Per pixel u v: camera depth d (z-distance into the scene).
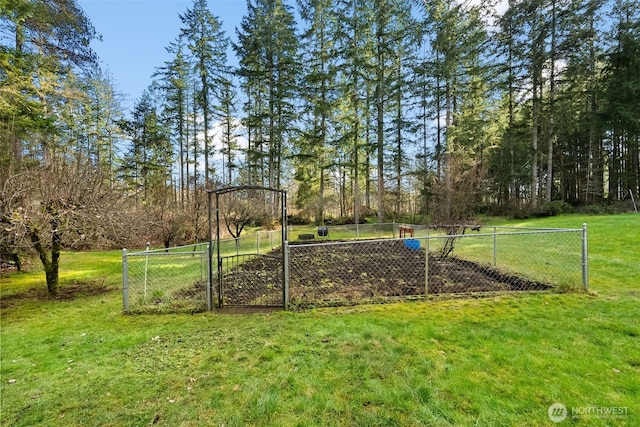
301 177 21.81
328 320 3.84
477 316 3.79
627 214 13.69
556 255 6.96
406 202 21.19
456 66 18.00
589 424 1.94
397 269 6.83
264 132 22.02
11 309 4.76
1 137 7.38
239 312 4.37
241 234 14.77
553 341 3.03
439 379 2.47
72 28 10.02
